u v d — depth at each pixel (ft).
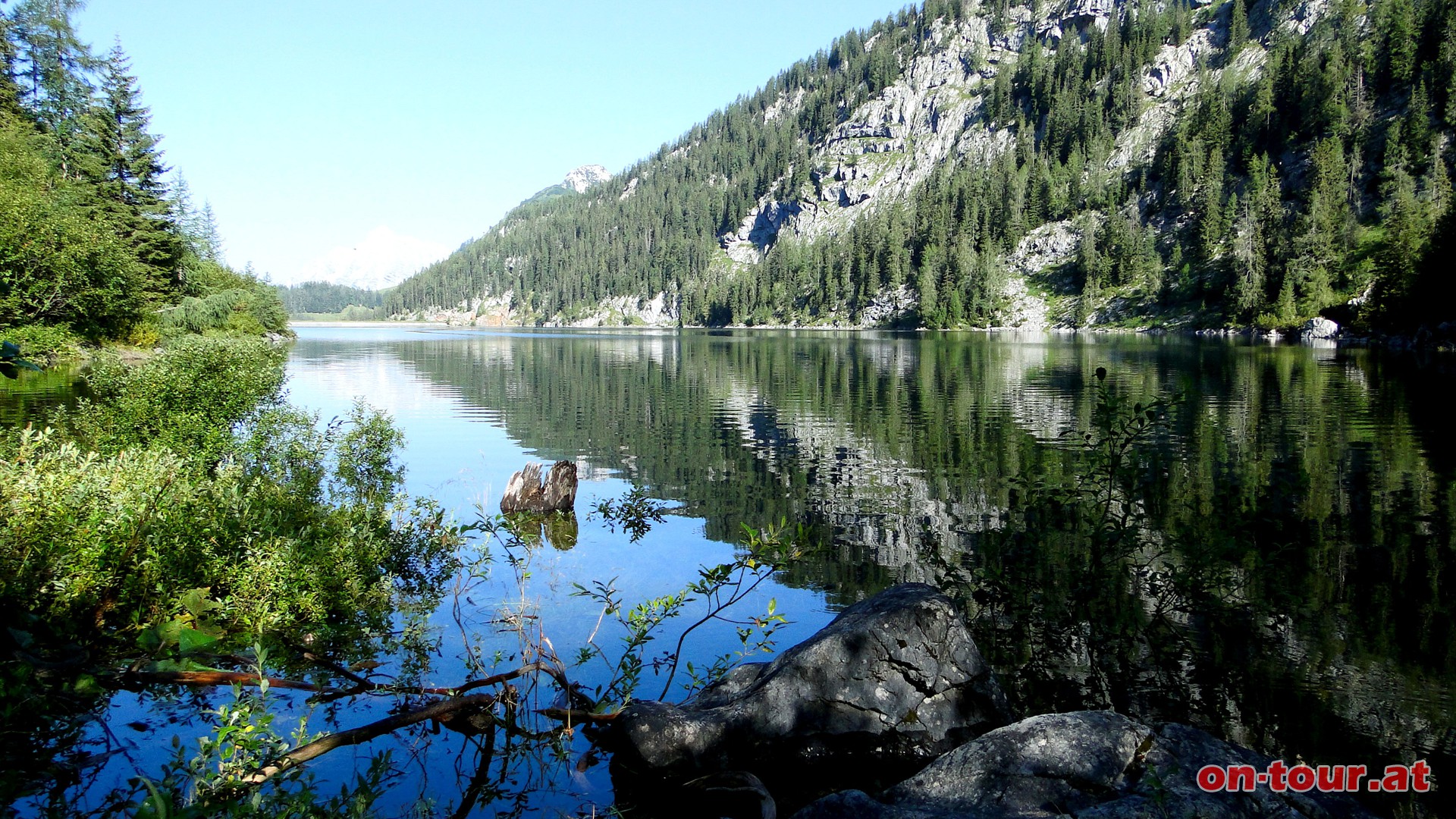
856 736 18.11
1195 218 415.85
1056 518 38.73
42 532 21.03
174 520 24.11
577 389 114.11
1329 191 354.54
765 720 17.95
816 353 209.77
